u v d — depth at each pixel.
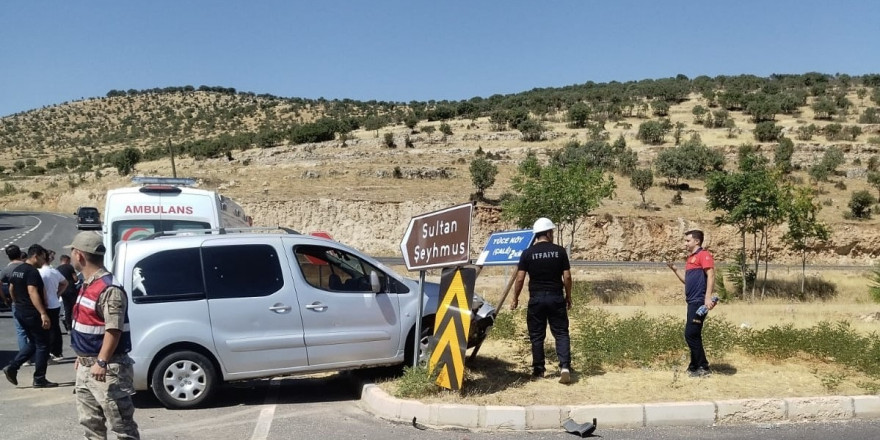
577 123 74.38
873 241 40.59
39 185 80.81
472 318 7.71
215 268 7.50
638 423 6.38
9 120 172.88
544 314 7.58
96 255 4.87
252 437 6.24
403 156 61.25
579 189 26.94
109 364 4.77
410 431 6.31
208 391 7.34
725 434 6.13
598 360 8.26
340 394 8.04
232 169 61.72
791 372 7.86
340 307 7.81
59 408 7.45
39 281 8.44
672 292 27.62
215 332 7.35
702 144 61.34
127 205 11.54
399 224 43.75
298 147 68.19
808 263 39.81
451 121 82.38
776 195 27.50
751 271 28.58
